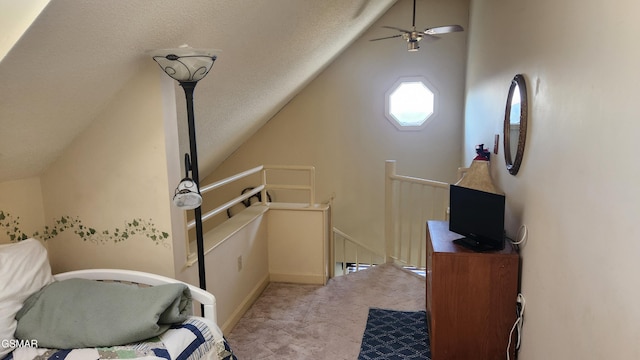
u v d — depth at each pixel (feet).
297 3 8.18
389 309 10.05
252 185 19.31
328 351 8.33
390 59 17.98
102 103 6.29
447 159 18.24
